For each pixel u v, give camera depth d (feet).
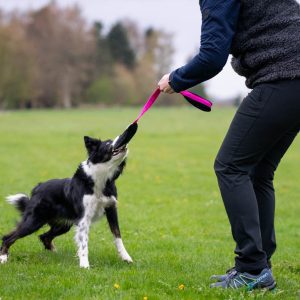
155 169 64.95
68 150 84.89
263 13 14.89
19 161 68.90
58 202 21.58
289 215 38.70
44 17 291.58
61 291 16.16
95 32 330.54
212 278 17.35
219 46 14.83
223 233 31.09
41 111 236.84
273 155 16.61
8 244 21.44
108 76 310.24
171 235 29.27
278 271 19.93
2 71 241.14
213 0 14.83
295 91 14.73
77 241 20.56
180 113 210.38
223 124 150.61
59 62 281.95
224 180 15.78
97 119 172.55
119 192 46.80
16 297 15.65
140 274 18.25
